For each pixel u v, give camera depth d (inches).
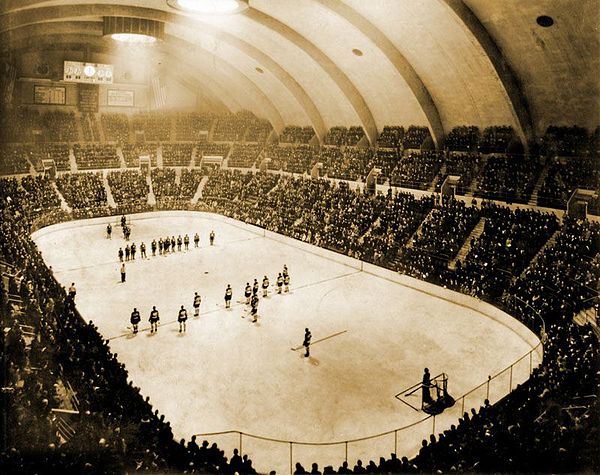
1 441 383.9
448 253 1171.3
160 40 1674.5
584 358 570.9
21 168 1777.8
